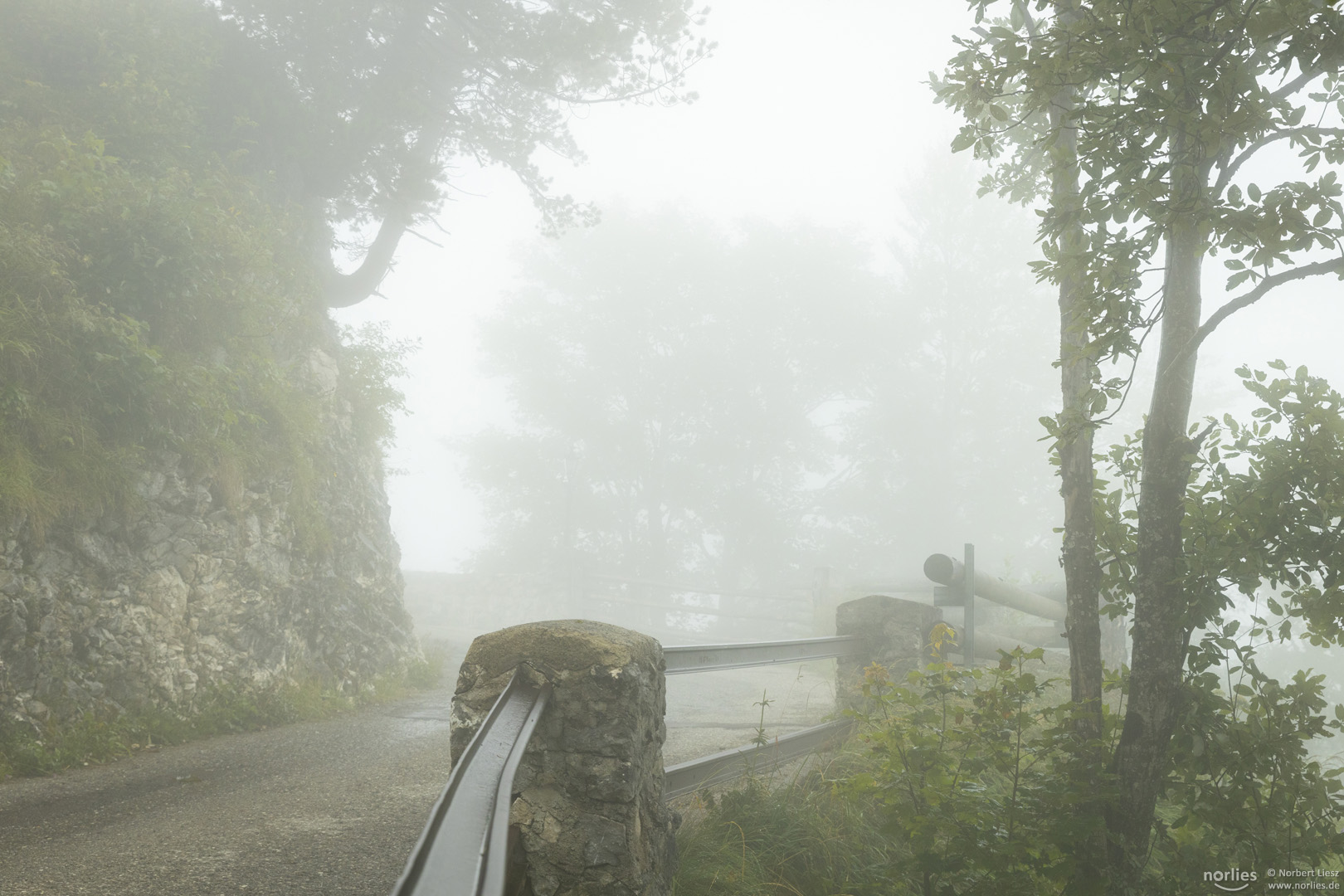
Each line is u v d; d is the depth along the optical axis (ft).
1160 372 11.54
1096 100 11.12
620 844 7.54
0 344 20.99
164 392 25.54
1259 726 11.12
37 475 21.48
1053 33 10.96
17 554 20.65
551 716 7.84
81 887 11.17
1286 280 10.00
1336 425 10.46
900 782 11.43
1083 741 11.46
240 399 30.01
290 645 29.25
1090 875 10.65
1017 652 11.47
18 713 19.19
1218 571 10.85
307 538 31.17
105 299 25.35
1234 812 10.89
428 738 23.99
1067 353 12.89
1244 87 9.75
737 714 27.27
